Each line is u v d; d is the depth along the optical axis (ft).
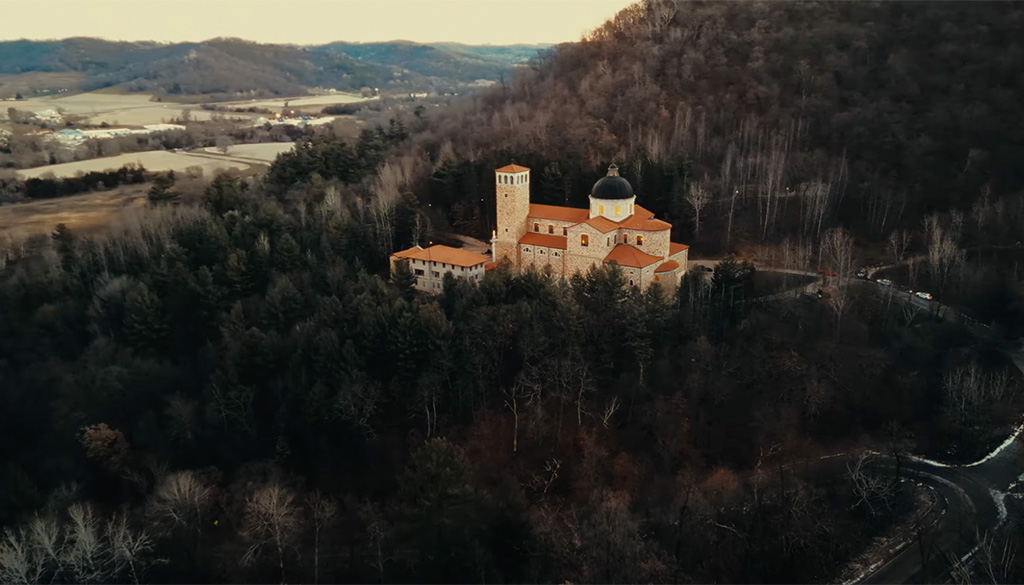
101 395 359.66
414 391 356.79
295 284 432.66
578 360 350.43
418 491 278.87
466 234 556.10
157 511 302.66
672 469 334.24
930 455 341.82
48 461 340.18
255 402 363.76
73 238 488.44
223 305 418.92
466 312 380.99
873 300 422.00
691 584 280.31
